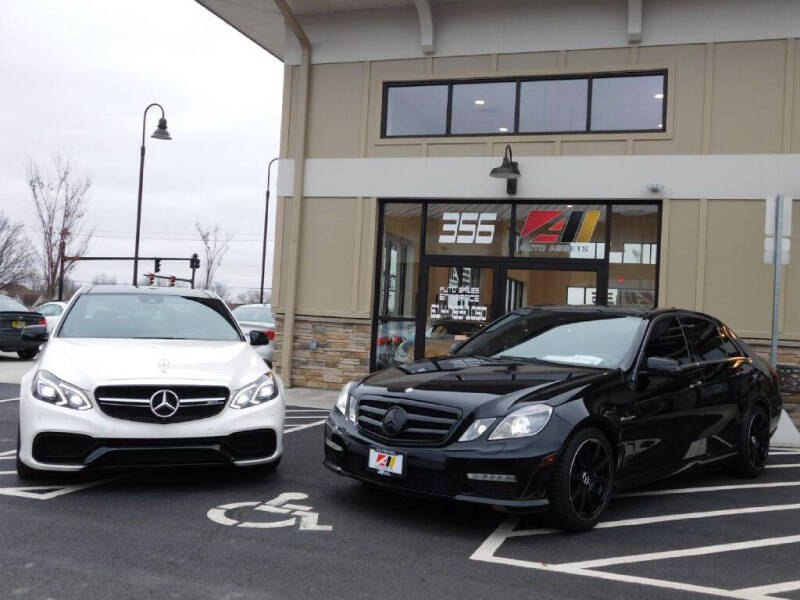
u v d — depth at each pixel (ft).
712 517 17.16
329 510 16.57
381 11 39.60
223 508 16.40
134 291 22.88
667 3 35.42
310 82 40.63
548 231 37.19
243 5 39.78
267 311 49.83
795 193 33.68
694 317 21.04
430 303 38.83
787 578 13.17
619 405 16.37
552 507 14.93
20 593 11.44
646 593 12.28
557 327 19.71
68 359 17.78
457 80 38.45
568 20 36.83
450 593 12.01
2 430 26.07
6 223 132.57
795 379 31.58
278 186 41.09
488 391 15.52
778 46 34.12
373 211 39.32
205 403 17.17
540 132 37.09
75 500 16.67
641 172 35.47
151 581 12.07
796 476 22.21
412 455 15.07
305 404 34.71
